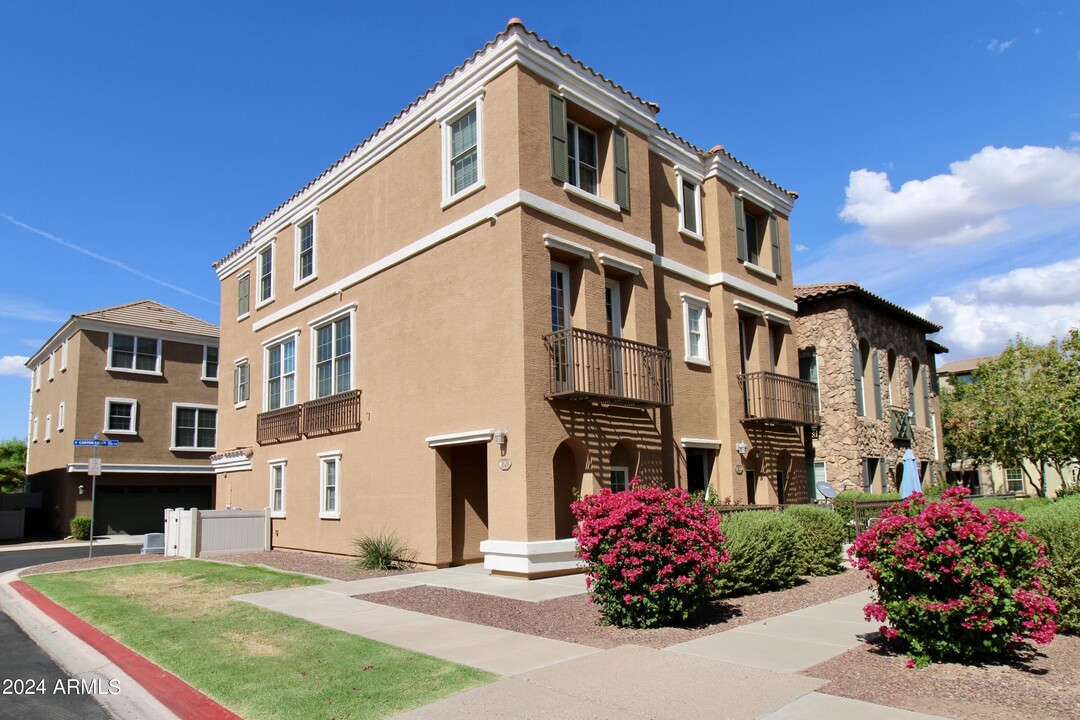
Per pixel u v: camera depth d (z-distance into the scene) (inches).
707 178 698.2
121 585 492.4
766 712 207.2
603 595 331.6
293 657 282.2
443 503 538.6
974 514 256.1
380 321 617.0
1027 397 919.7
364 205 655.8
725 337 666.2
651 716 206.8
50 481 1283.2
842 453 789.2
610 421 526.9
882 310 895.1
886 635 273.7
